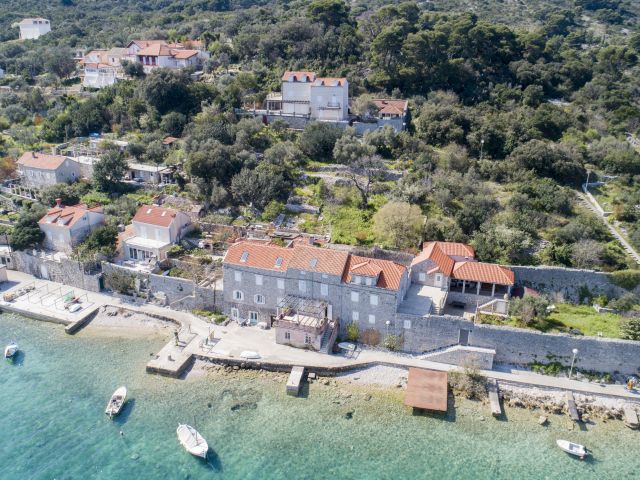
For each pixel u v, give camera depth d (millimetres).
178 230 90938
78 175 113438
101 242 87625
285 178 102438
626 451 55906
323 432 57688
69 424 58812
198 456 54031
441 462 54031
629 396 61906
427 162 104438
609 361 64500
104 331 76625
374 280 68562
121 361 69688
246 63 154500
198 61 160000
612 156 108625
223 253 88875
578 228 83750
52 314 79562
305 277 71688
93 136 131375
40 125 139375
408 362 67500
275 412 60500
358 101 126062
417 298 74250
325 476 52219
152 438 56875
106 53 165750
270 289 74125
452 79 141125
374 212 93312
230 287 76438
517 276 77562
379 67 142500
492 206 91125
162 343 73375
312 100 122750
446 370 66000
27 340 74750
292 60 150625
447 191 92750
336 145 104938
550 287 76938
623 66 164250
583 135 120500
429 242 84500
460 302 75688
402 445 56094
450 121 115750
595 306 74250
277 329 70500
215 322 76375
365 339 71250
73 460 54125
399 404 61844
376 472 52688
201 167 101312
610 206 95125
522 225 85375
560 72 150375
